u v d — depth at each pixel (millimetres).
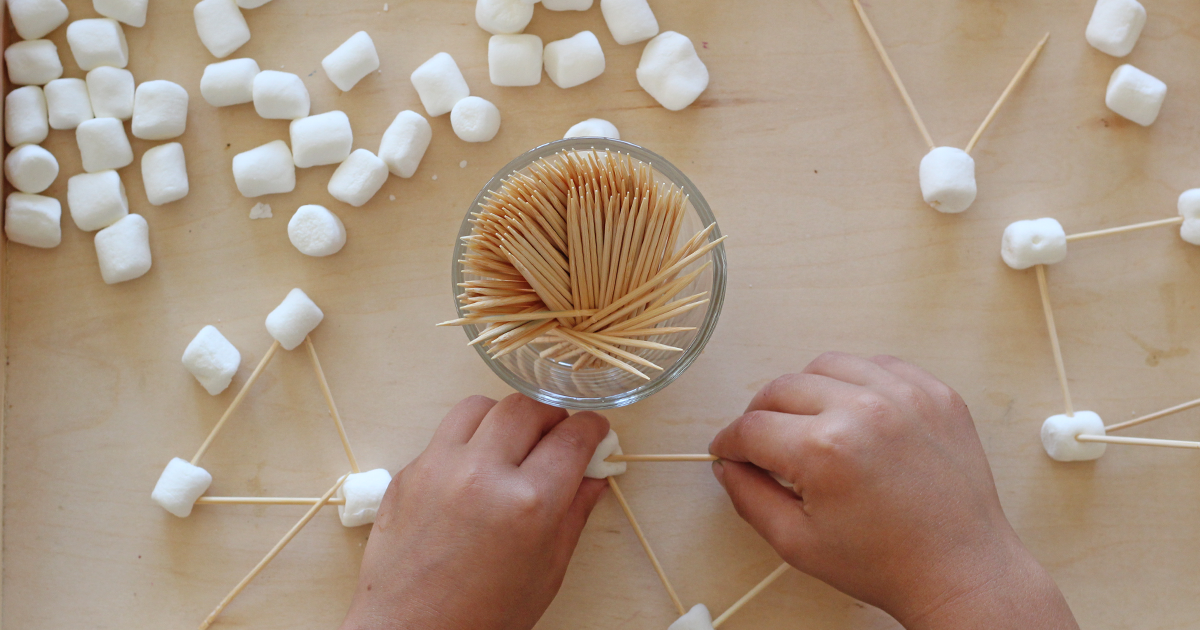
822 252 475
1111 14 469
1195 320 473
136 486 474
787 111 476
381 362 475
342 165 472
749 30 477
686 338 439
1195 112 475
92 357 475
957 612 416
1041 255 466
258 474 474
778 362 474
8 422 474
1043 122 476
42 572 473
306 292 474
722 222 475
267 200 476
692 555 472
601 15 478
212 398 476
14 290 474
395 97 478
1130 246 475
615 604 472
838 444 418
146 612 472
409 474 444
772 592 472
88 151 471
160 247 476
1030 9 476
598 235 414
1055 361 474
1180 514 474
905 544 418
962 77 476
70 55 479
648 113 476
